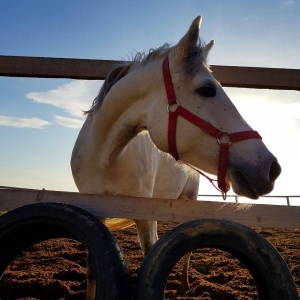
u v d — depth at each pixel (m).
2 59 2.29
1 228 1.62
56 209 1.62
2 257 1.73
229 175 1.62
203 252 4.85
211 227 1.54
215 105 1.67
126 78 1.96
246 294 2.91
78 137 2.40
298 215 1.79
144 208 1.77
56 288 2.99
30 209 1.64
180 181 3.07
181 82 1.73
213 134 1.62
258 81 2.22
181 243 1.50
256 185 1.51
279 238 6.71
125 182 2.16
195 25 1.69
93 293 2.12
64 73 2.29
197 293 3.00
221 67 2.24
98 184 2.20
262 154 1.56
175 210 1.76
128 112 1.93
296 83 2.22
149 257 1.48
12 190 1.81
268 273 1.49
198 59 1.72
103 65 2.29
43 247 4.89
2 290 2.95
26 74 2.30
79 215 1.60
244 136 1.61
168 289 3.21
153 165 2.42
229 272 3.70
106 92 2.09
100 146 2.09
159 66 1.86
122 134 1.95
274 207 1.79
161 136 1.75
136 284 1.45
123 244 5.36
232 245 1.53
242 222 1.77
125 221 2.59
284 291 1.46
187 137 1.68
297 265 4.01
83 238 1.55
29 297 2.85
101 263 1.47
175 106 1.72
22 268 3.74
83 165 2.26
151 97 1.83
